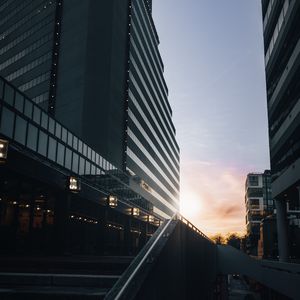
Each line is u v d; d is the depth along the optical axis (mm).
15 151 23500
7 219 24641
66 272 10078
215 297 38812
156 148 102688
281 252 43812
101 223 40906
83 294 6859
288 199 44969
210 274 31625
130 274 5641
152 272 7109
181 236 13258
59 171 29219
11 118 24203
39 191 28391
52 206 30219
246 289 74875
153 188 95188
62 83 73625
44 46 79250
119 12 79250
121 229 51906
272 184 45625
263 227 66562
